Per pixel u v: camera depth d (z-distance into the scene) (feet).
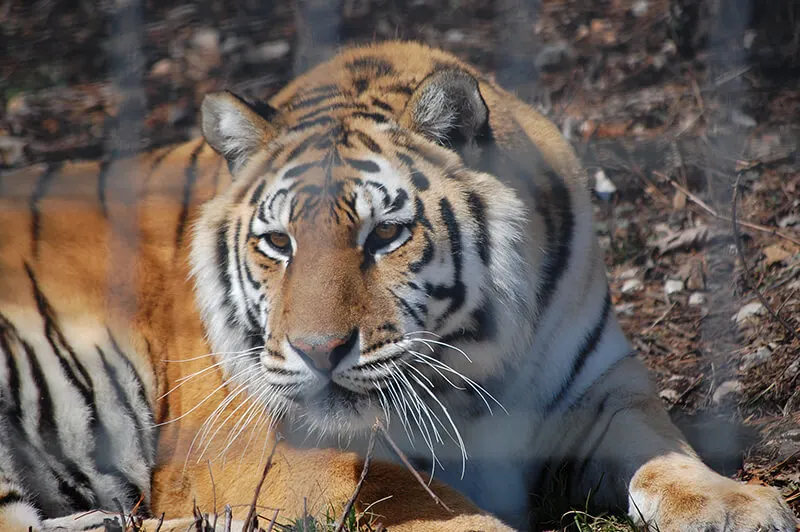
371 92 22.97
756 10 46.34
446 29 54.49
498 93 24.68
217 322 22.70
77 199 25.93
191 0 62.80
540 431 23.90
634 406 23.71
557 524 22.33
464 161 21.54
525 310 22.08
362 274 20.13
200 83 53.36
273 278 20.89
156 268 24.85
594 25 53.52
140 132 48.34
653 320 32.17
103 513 23.49
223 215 22.49
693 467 21.48
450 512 21.12
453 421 23.27
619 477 22.52
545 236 22.66
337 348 19.69
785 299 29.96
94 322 24.77
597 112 44.88
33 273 25.03
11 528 23.07
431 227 20.58
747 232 34.94
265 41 56.70
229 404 23.73
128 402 24.57
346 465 22.24
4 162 47.14
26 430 24.35
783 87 43.78
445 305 20.95
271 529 19.29
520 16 46.21
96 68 56.59
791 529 19.66
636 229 37.19
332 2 33.94
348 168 20.61
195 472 24.03
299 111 22.90
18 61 58.44
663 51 49.52
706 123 41.96
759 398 26.14
